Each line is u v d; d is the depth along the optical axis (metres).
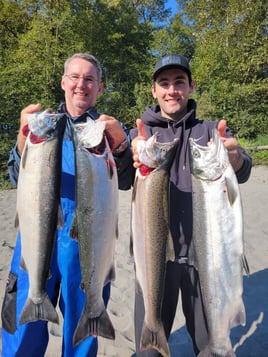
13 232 7.11
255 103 18.30
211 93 18.22
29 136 2.35
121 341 3.61
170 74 2.73
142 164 2.33
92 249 2.32
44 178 2.33
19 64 16.39
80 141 2.31
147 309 2.35
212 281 2.34
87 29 19.97
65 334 2.67
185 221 2.54
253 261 5.37
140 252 2.36
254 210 7.98
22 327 2.64
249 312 4.10
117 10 23.11
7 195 11.14
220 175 2.32
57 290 2.74
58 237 2.65
